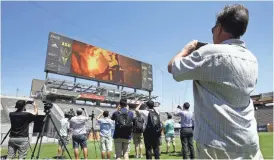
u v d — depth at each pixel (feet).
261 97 165.89
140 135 29.04
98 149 42.88
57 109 112.37
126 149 21.31
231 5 5.05
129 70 139.13
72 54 114.21
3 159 19.34
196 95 4.92
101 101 142.82
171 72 5.16
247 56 4.77
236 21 4.84
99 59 124.67
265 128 124.57
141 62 147.95
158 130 20.36
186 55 5.20
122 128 20.95
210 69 4.52
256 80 4.93
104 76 125.18
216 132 4.43
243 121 4.43
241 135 4.32
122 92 151.02
